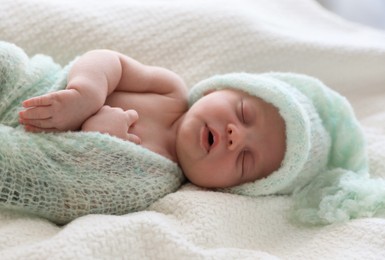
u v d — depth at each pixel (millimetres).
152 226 956
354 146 1300
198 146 1144
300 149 1159
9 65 1067
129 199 1074
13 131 999
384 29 2033
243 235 1087
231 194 1146
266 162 1175
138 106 1197
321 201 1182
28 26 1348
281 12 1729
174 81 1273
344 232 1094
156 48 1447
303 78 1343
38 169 995
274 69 1528
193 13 1510
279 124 1183
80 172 1025
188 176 1186
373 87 1602
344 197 1182
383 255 1021
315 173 1273
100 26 1404
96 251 887
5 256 840
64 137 1015
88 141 1019
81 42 1376
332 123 1320
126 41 1418
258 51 1511
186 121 1175
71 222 970
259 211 1143
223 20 1518
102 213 1055
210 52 1479
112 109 1089
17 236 922
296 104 1167
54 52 1360
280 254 1064
